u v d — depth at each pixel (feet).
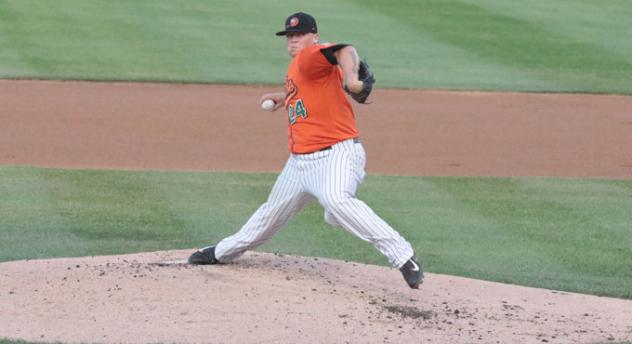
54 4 291.17
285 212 92.63
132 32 264.93
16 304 85.20
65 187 142.31
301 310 85.15
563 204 140.05
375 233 86.53
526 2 322.34
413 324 83.71
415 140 183.01
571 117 204.64
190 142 176.65
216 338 78.54
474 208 136.67
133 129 184.55
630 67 250.16
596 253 117.08
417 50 258.78
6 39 251.60
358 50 254.88
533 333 83.46
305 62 84.89
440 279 100.48
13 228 121.08
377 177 154.30
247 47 254.88
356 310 86.12
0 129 180.14
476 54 257.75
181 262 98.89
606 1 327.26
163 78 224.94
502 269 109.70
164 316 82.84
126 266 96.58
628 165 168.25
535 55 259.19
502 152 175.52
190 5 298.35
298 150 88.48
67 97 206.80
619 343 81.56
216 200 137.39
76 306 84.84
